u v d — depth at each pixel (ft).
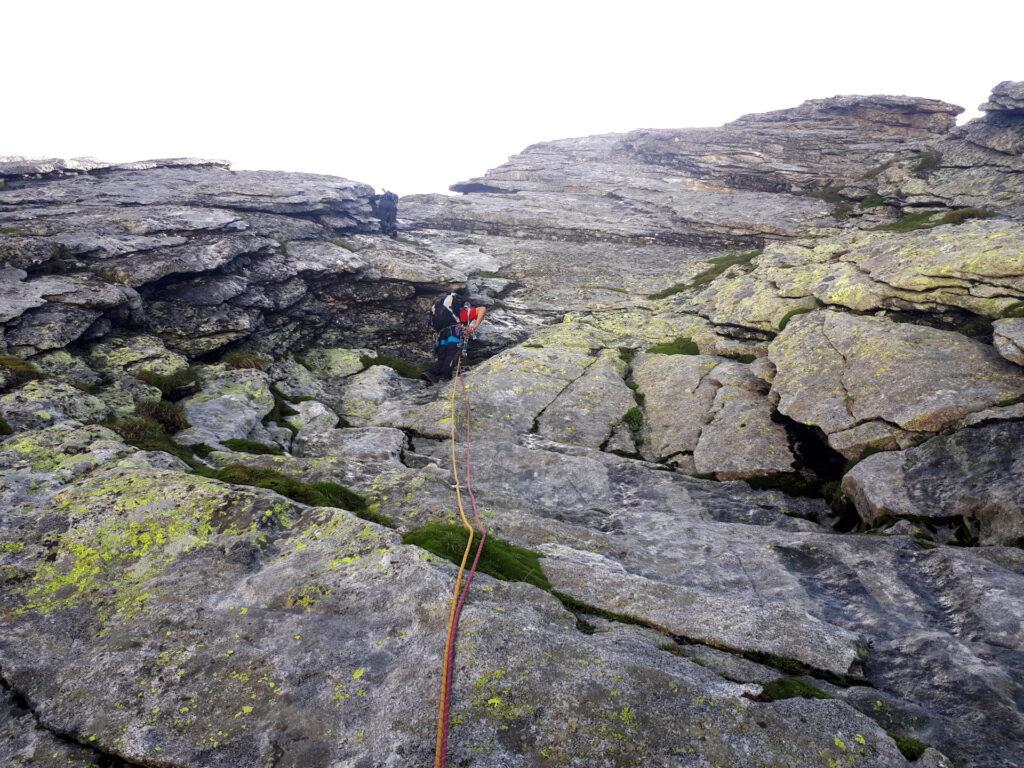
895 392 31.94
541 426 39.45
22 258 40.55
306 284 54.54
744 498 31.24
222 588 17.44
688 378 43.01
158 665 14.92
